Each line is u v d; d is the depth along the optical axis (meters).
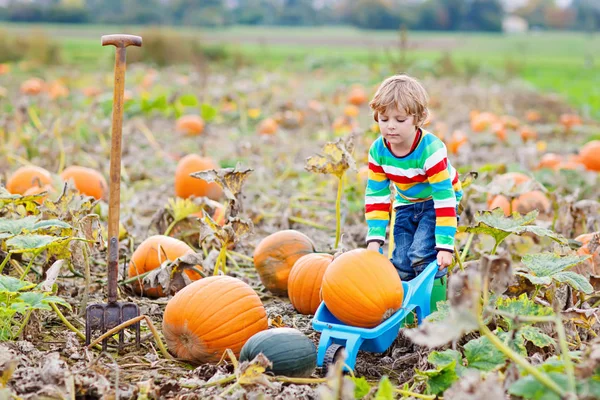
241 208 5.27
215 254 5.66
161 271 4.62
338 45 48.84
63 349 4.17
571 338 4.14
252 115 13.20
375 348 4.01
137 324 4.24
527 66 35.81
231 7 107.88
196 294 4.12
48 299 3.91
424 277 4.17
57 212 4.73
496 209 4.46
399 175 4.35
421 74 24.81
